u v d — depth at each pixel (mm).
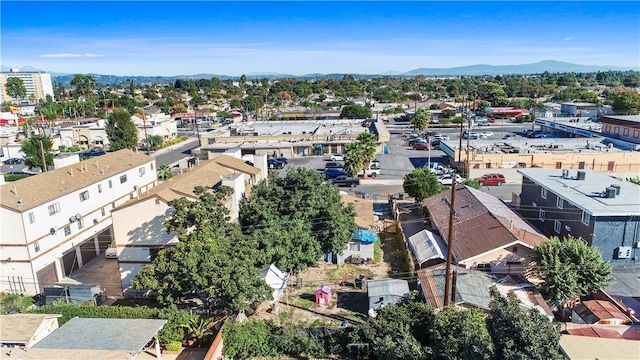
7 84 193625
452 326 20719
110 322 24391
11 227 31344
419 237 36656
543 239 31828
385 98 176375
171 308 26094
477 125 110500
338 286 32719
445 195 44156
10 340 22328
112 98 155875
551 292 27656
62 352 21578
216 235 27297
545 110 122375
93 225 39406
